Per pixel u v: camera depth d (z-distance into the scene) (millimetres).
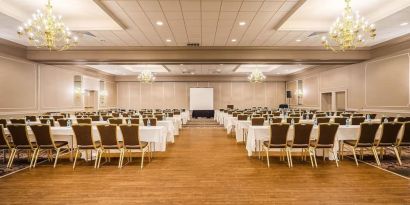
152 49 10438
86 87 16188
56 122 7973
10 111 9547
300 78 19078
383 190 3967
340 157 6160
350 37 5906
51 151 6293
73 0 6051
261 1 5949
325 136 5270
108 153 6074
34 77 10977
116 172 5047
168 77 21484
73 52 10438
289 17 6770
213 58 10531
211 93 21359
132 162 5855
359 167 5305
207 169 5254
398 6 6344
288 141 5566
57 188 4133
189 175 4836
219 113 16016
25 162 5855
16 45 9648
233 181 4465
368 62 10992
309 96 17500
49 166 5508
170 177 4715
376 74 10484
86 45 9977
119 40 9281
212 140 9141
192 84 21672
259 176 4742
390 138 5355
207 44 9977
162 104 21594
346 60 10938
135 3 6023
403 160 5859
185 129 12797
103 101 18891
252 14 6777
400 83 9195
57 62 11109
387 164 5520
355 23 5969
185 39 9227
